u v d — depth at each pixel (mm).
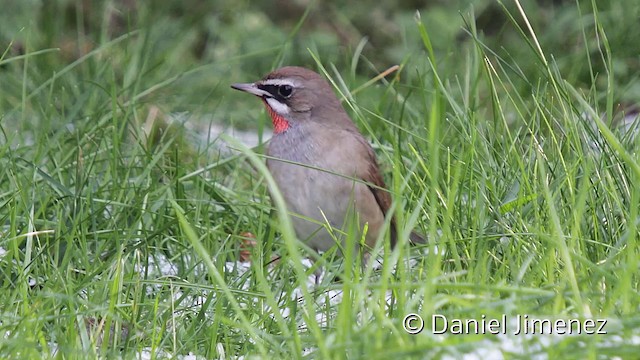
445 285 7801
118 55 17438
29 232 10180
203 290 10375
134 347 8750
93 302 9445
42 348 8461
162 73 17312
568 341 6891
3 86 16016
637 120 11648
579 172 10875
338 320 7660
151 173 12664
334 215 11547
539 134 11883
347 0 21422
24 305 8852
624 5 18641
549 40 18953
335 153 11523
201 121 16875
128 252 10688
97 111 13898
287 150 11695
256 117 17203
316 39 20375
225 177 13859
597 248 9664
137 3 20344
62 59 18672
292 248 7512
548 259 8969
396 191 8516
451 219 10133
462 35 20516
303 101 11695
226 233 11703
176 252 11344
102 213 11594
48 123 13375
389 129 13391
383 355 6855
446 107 14438
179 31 19859
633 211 8367
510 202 10141
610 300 7801
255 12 20938
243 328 8562
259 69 19953
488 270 9398
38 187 11844
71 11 20266
